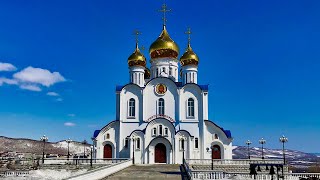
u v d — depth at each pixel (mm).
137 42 73188
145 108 65750
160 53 71188
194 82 68500
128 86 66875
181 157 61188
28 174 42062
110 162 56219
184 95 66062
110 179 36281
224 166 51500
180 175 40125
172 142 61750
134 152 62031
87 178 31562
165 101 65812
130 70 70750
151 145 61938
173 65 71625
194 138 63312
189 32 72312
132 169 48625
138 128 64562
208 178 36875
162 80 66625
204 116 64312
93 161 56625
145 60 72500
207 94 65688
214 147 63625
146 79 74500
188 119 64750
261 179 37938
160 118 62562
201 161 54344
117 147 64312
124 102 66375
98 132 65750
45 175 41844
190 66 69125
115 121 65250
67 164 55094
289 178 40469
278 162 53000
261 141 68062
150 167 52312
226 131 64875
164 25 75062
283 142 53688
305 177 40375
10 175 41375
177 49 72812
